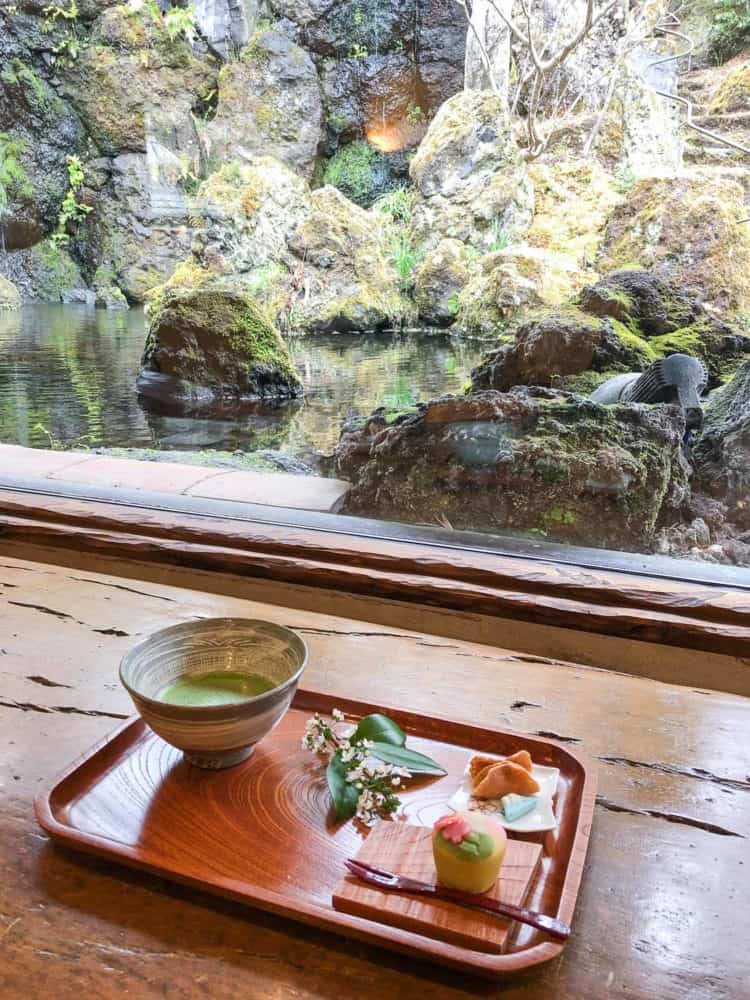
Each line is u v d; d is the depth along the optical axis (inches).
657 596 42.5
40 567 50.4
